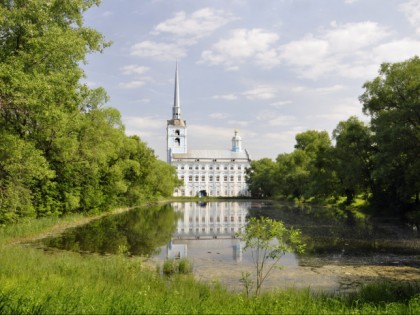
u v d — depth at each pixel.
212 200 149.62
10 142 20.66
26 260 16.98
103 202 56.75
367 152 59.00
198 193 196.38
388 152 43.81
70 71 21.97
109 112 47.41
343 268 20.64
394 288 14.20
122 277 15.59
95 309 8.48
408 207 51.56
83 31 25.12
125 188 57.62
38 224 34.56
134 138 73.81
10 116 21.78
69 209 44.72
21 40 20.89
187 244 30.33
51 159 35.91
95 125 40.16
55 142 33.50
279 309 10.08
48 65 21.81
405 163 46.50
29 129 26.84
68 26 24.73
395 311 9.75
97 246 27.77
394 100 48.62
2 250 19.42
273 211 68.75
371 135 58.56
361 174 58.81
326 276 18.77
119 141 51.81
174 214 65.94
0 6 19.80
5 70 17.81
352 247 27.55
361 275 18.97
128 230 38.62
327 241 30.36
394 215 52.09
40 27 20.92
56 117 21.38
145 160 72.44
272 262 22.42
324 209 69.06
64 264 16.67
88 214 51.47
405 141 42.28
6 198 25.05
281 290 14.61
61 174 40.34
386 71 49.22
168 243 30.66
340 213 58.09
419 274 19.14
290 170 108.19
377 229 37.66
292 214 59.09
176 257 24.20
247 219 56.75
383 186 56.59
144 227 42.41
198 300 11.55
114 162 58.12
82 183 48.06
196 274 19.06
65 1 23.20
